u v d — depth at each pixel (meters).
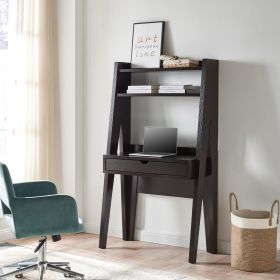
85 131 5.21
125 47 4.94
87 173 5.21
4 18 4.91
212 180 4.43
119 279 3.75
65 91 5.16
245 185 4.41
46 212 3.50
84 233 5.20
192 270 4.01
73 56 5.09
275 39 4.23
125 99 4.82
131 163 4.41
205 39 4.53
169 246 4.72
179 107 4.67
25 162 4.91
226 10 4.43
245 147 4.39
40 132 5.02
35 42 4.98
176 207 4.73
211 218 4.46
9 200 3.43
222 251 4.52
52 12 5.13
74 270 3.96
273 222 4.02
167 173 4.23
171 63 4.45
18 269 3.68
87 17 5.14
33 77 4.94
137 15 4.86
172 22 4.68
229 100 4.44
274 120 4.27
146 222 4.91
